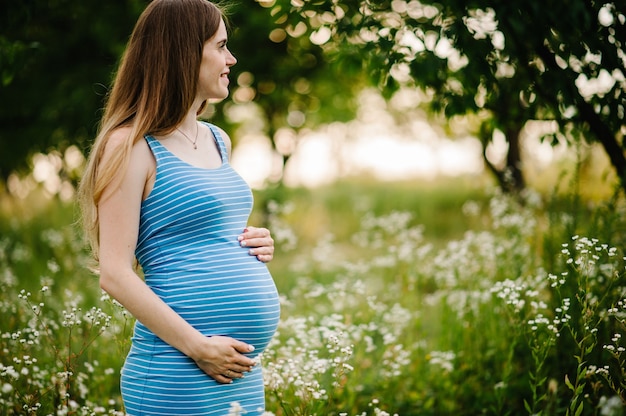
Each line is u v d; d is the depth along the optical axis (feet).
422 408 11.71
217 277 7.27
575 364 11.07
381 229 20.99
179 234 7.27
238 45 27.91
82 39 25.76
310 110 34.78
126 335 10.50
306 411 9.40
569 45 11.16
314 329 11.35
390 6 12.55
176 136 7.57
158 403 7.14
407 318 13.42
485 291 12.93
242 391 7.44
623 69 11.24
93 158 7.32
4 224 31.40
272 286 7.84
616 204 11.95
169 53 7.41
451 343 13.00
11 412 9.49
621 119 11.78
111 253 6.96
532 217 15.26
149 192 7.22
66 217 29.32
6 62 13.56
